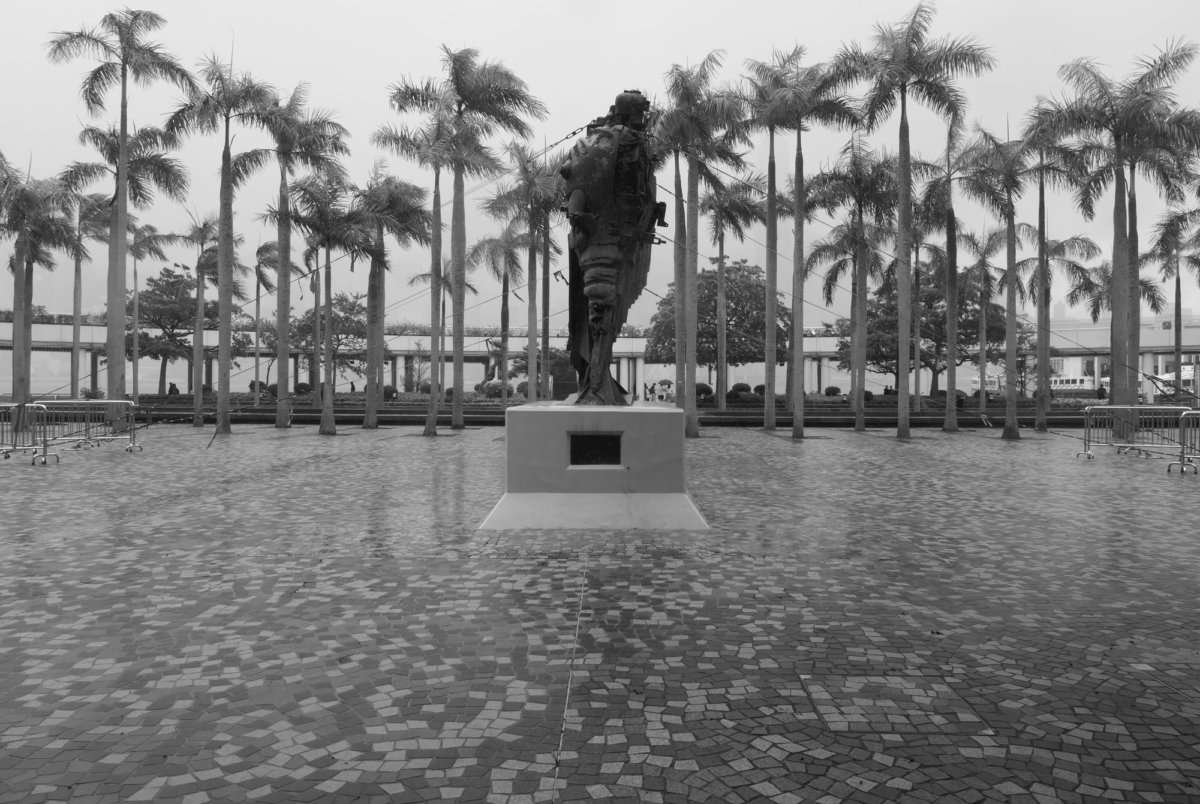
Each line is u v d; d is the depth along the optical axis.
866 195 30.75
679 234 28.64
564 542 8.52
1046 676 4.64
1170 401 38.56
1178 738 3.83
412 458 18.39
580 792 3.31
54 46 25.89
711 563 7.55
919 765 3.55
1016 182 29.19
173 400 49.03
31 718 4.05
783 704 4.22
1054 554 7.99
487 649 5.09
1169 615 5.88
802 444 23.84
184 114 27.77
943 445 23.56
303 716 4.06
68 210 34.84
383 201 30.66
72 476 14.55
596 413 9.45
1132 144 25.98
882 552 8.06
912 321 45.62
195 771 3.49
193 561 7.59
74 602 6.17
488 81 27.55
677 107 26.70
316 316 43.19
